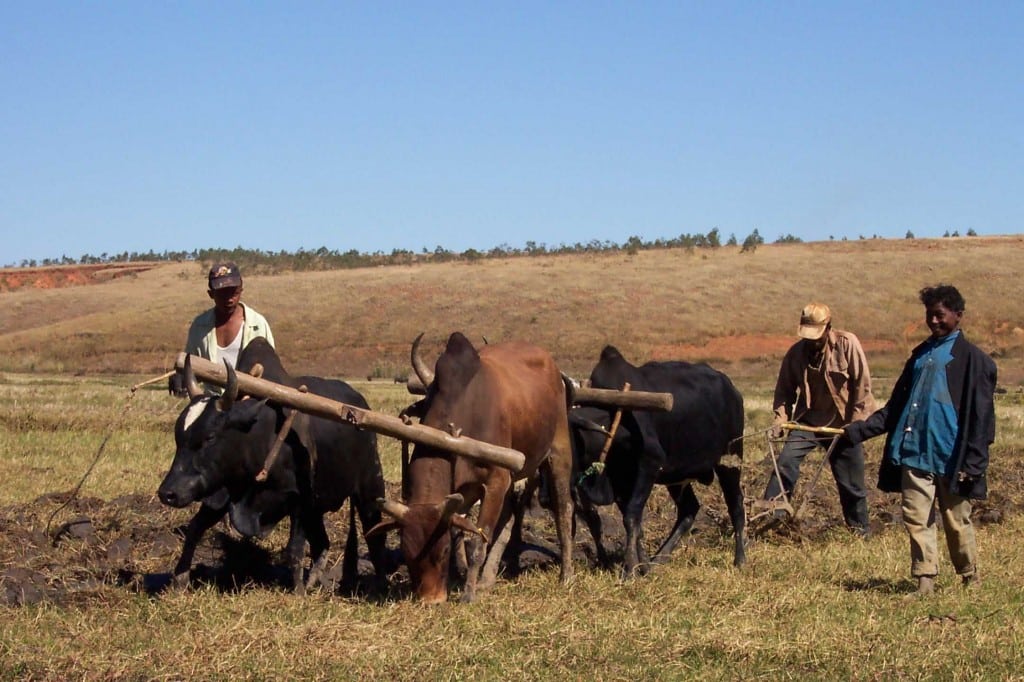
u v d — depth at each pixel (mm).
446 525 7246
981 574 8570
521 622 6855
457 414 7562
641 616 7152
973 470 7852
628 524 8789
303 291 74938
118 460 14336
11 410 19797
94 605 7430
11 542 8758
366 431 8391
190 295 80688
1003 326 65000
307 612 7191
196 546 8805
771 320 65375
